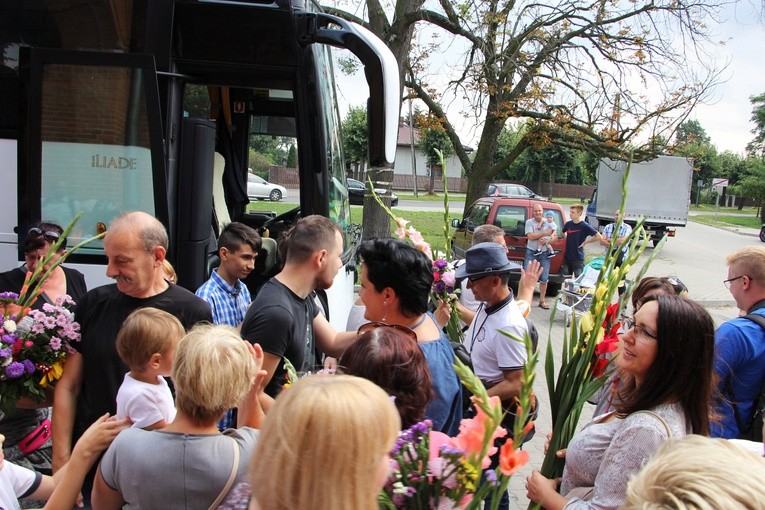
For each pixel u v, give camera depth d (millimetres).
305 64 4102
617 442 2168
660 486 1254
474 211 14391
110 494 2145
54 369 2863
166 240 3023
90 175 3865
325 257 3156
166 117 3953
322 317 3615
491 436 1585
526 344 1646
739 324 3223
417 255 2750
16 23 3939
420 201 42844
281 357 2963
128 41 3953
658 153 15094
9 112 3973
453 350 2879
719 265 21672
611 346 2615
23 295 2902
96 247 3895
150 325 2523
